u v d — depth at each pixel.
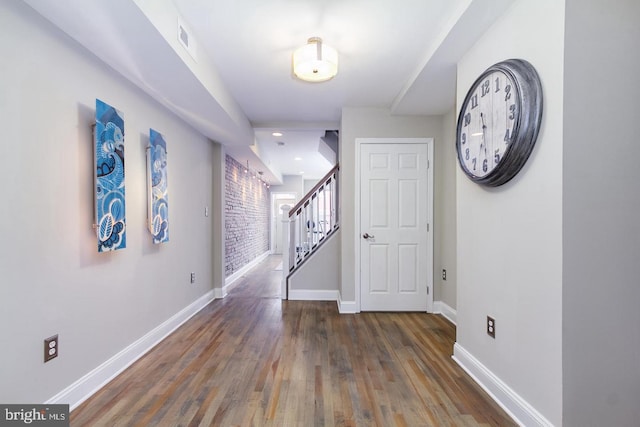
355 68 2.52
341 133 3.55
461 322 2.20
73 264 1.73
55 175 1.61
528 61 1.52
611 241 1.33
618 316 1.33
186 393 1.85
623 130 1.33
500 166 1.62
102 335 1.96
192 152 3.38
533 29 1.48
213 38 2.10
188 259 3.29
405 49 2.23
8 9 1.37
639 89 1.33
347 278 3.45
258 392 1.87
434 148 3.42
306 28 1.98
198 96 2.45
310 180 10.30
